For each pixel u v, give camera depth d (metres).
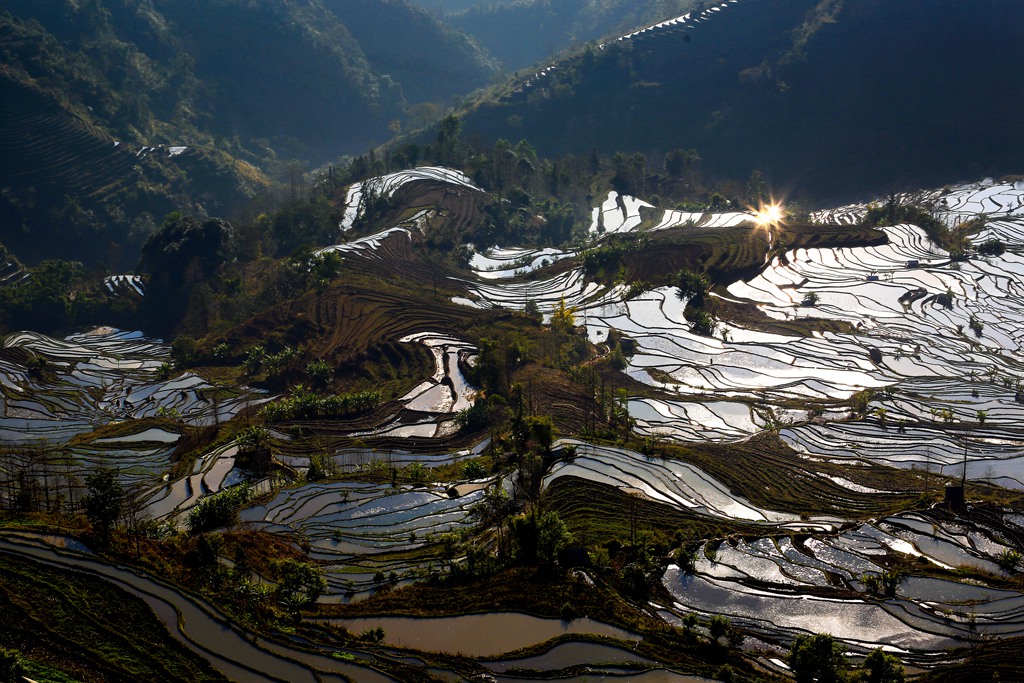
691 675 31.91
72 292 121.81
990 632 35.31
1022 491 51.38
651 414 69.00
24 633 31.58
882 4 192.50
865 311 96.88
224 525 47.44
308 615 36.41
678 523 45.84
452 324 91.12
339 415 70.75
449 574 39.97
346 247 115.69
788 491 51.25
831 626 36.28
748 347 87.00
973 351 85.94
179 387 81.88
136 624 32.78
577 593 37.81
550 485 50.66
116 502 39.97
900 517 46.06
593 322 94.69
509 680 31.62
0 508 43.81
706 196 153.88
